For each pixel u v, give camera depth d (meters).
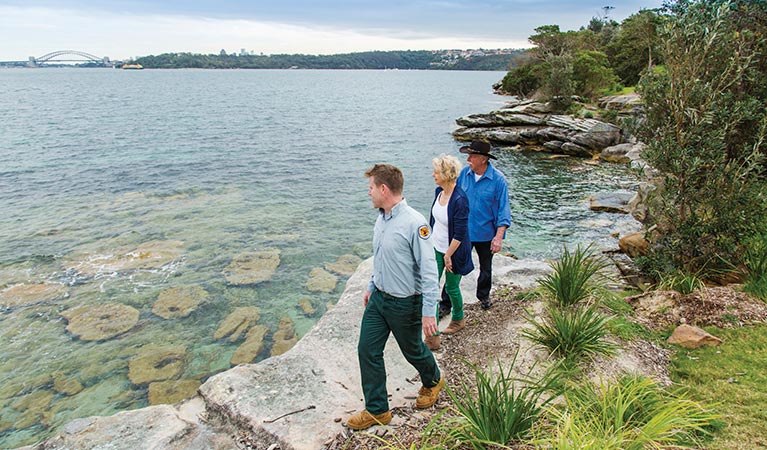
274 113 58.00
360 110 63.25
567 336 4.07
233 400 3.68
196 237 13.77
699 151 5.62
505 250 11.95
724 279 5.78
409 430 3.27
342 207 17.56
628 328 4.55
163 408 3.72
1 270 11.20
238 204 17.73
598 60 52.50
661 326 4.80
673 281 5.56
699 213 6.09
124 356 7.86
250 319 9.05
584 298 5.11
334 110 63.28
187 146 31.67
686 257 6.09
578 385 3.55
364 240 13.80
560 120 31.36
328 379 4.03
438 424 3.23
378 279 3.19
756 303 4.91
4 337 8.37
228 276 11.02
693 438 3.01
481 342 4.50
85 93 96.12
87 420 3.55
